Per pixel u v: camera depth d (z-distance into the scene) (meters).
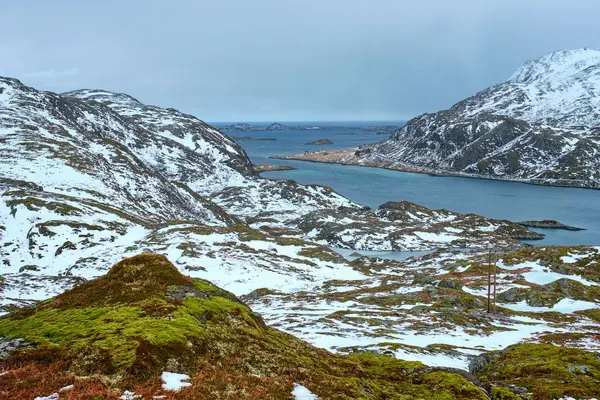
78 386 16.92
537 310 77.38
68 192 150.38
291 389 20.70
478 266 113.38
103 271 97.88
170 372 19.41
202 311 26.67
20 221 119.25
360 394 22.59
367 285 103.75
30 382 17.20
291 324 60.16
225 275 107.50
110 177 177.88
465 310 72.12
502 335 56.94
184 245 124.00
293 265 125.06
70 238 116.06
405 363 32.91
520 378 33.53
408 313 69.94
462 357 43.44
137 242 125.94
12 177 147.12
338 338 49.62
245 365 22.09
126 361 19.12
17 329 23.17
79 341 20.84
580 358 37.66
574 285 86.56
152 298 26.53
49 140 190.50
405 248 174.62
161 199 186.12
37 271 99.38
